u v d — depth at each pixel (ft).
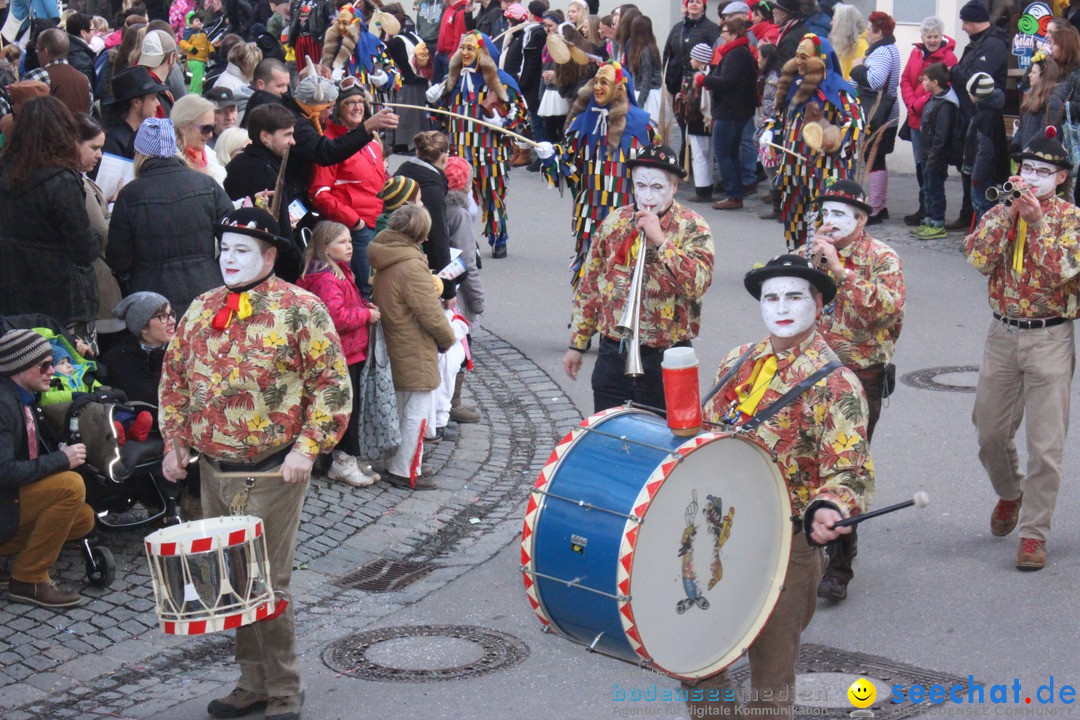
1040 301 21.26
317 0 54.90
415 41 57.62
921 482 25.91
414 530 24.39
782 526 14.24
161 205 23.52
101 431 20.88
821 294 14.90
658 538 13.16
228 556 15.05
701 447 13.33
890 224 48.88
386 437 25.31
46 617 20.24
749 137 53.42
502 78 42.65
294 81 51.49
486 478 27.09
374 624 20.54
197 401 16.51
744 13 49.42
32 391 20.29
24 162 22.56
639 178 20.35
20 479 19.61
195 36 51.01
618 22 53.67
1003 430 22.12
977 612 20.16
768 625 14.67
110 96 31.01
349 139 25.07
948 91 45.14
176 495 22.26
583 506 13.35
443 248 29.27
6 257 23.03
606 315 21.06
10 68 36.19
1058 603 20.39
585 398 32.14
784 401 14.55
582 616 13.55
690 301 20.68
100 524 21.70
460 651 19.48
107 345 25.14
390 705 17.69
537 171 60.29
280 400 16.53
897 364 33.55
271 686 17.20
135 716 17.54
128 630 20.13
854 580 21.56
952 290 40.19
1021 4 53.78
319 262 24.48
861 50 47.06
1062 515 23.89
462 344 28.73
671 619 13.39
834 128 37.19
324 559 23.00
